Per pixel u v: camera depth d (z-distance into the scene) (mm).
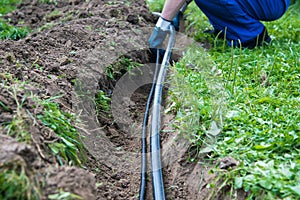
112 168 3207
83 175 2404
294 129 2920
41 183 2256
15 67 3303
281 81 3750
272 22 5469
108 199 2857
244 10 4566
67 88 3412
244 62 4145
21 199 2123
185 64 4086
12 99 2742
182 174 3039
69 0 5719
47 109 2900
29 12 5660
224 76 3854
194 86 3637
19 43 3918
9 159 2178
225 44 4762
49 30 4473
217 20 4695
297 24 5340
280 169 2555
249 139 2928
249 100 3398
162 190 2934
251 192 2490
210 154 2947
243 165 2668
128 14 5016
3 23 5074
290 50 4355
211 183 2725
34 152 2348
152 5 5973
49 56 3828
